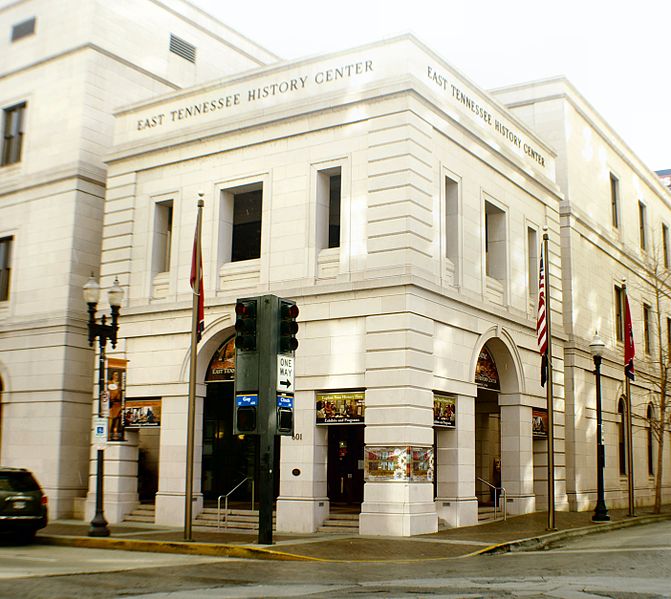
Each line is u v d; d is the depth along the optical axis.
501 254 29.08
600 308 37.59
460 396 25.20
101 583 13.46
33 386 30.83
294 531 23.42
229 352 26.55
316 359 24.16
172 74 35.78
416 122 24.22
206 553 18.92
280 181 25.95
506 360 28.62
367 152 24.45
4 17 35.50
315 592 12.26
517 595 11.62
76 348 30.58
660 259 47.25
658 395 42.03
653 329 45.00
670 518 31.73
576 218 35.16
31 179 32.50
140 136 29.80
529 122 36.22
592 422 34.94
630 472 30.59
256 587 12.96
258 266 26.02
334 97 25.03
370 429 22.77
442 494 24.72
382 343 23.03
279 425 19.47
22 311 32.00
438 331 24.34
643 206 46.34
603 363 36.97
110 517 26.97
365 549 18.78
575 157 36.38
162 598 11.61
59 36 33.34
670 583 13.00
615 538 22.12
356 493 26.88
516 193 30.28
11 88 34.59
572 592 11.91
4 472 21.62
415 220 23.58
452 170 26.09
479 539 20.67
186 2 36.78
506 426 28.66
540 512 29.52
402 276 22.92
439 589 12.45
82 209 31.34
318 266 24.88
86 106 31.83
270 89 26.88
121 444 27.39
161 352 27.28
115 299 22.52
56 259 31.23
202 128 27.59
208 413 30.08
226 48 39.00
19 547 21.00
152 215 28.72
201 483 27.55
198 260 21.89
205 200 27.48
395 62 24.59
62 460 29.59
